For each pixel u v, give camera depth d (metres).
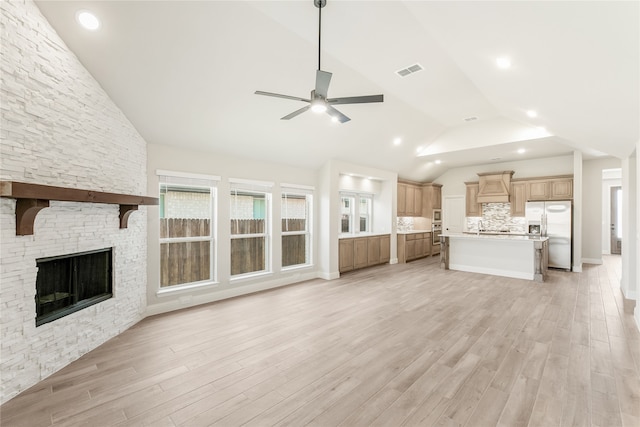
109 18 2.49
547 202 7.13
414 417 1.94
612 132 3.51
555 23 1.70
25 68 2.23
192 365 2.62
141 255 3.77
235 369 2.55
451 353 2.82
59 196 2.23
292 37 3.07
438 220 9.59
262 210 5.37
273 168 5.38
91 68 2.83
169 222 4.23
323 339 3.15
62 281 2.73
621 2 1.32
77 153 2.75
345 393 2.21
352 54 3.40
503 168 8.37
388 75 3.94
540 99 3.21
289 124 4.55
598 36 1.67
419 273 6.59
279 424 1.89
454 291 5.04
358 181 7.42
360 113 4.95
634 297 4.51
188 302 4.27
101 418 1.94
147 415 1.97
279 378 2.41
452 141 6.82
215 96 3.57
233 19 2.74
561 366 2.57
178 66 3.07
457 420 1.91
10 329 2.15
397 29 2.93
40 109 2.36
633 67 1.87
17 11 2.15
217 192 4.60
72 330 2.69
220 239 4.63
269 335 3.26
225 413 1.99
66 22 2.44
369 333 3.30
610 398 2.12
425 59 3.52
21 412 1.99
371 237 7.21
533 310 4.04
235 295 4.80
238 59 3.18
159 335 3.26
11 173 2.15
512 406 2.04
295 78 3.65
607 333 3.26
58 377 2.42
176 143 4.09
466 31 2.17
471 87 4.35
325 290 5.14
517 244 6.12
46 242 2.45
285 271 5.59
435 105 5.09
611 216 9.27
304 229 6.15
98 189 3.02
